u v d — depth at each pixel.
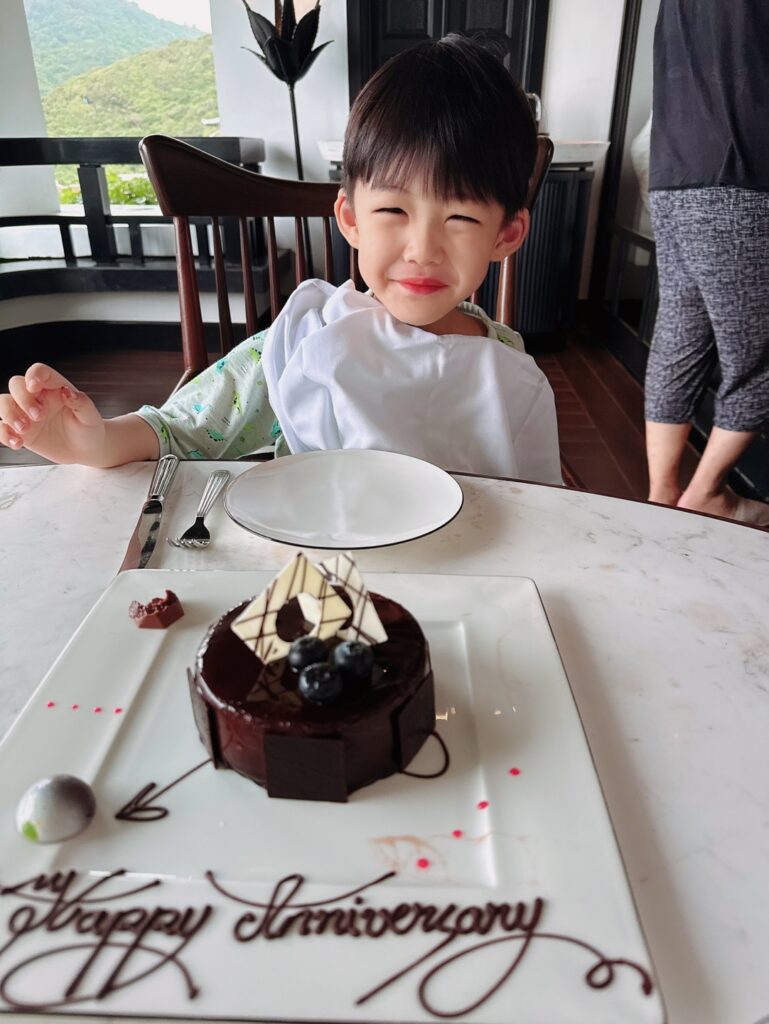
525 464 1.03
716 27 1.44
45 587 0.60
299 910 0.34
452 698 0.47
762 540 0.68
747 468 2.19
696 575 0.62
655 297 3.05
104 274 3.51
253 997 0.30
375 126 0.78
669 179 1.64
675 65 1.57
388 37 3.50
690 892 0.36
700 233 1.59
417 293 0.85
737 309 1.60
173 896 0.35
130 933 0.33
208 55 3.64
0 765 0.41
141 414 0.93
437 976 0.31
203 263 3.60
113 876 0.36
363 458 0.78
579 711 0.47
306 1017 0.30
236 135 3.71
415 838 0.38
